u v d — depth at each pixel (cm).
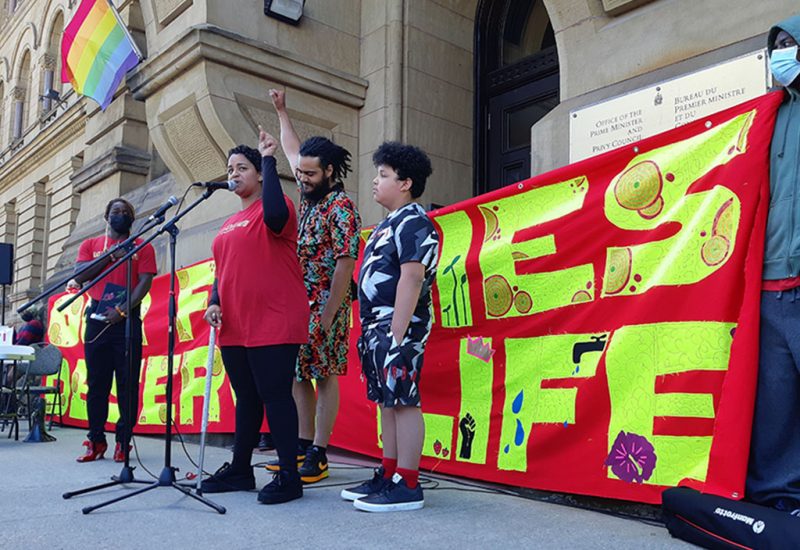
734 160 261
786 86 245
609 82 471
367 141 729
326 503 294
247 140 649
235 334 311
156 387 601
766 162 248
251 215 317
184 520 262
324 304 346
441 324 382
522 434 325
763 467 234
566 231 328
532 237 344
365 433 425
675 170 287
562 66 504
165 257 764
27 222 1867
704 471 251
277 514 272
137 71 706
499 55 802
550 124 491
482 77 788
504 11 803
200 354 557
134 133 1064
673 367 268
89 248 453
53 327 779
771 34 246
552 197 341
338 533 242
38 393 676
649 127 429
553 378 317
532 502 301
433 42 752
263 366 301
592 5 482
